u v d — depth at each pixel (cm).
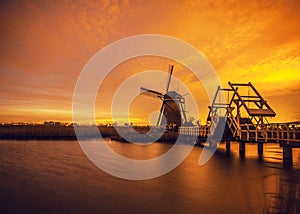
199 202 949
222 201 960
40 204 921
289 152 1845
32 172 1510
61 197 1009
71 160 2022
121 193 1071
